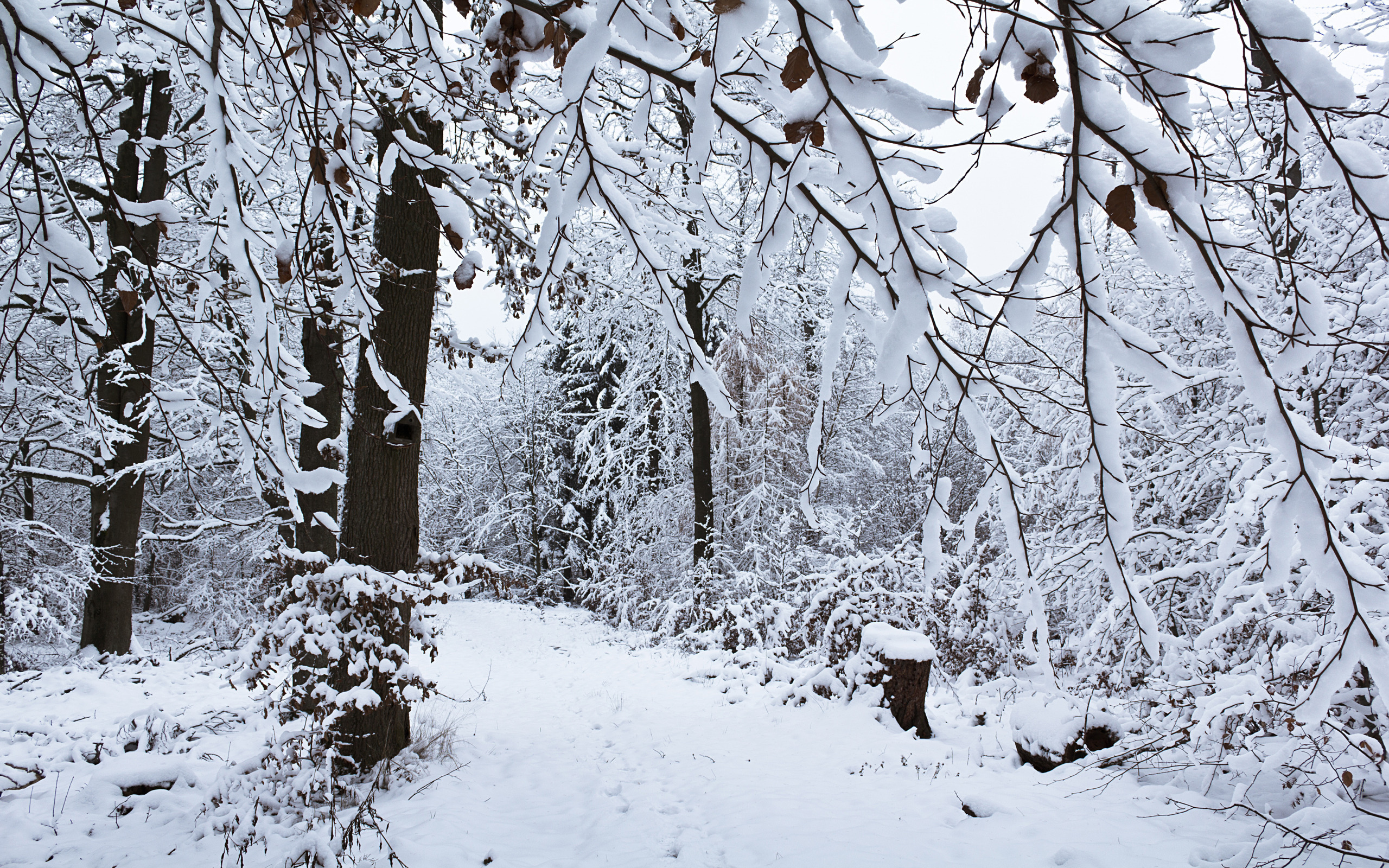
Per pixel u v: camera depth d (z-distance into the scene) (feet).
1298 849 11.51
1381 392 20.01
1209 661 18.37
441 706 25.00
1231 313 4.49
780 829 14.33
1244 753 14.43
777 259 34.83
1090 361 4.84
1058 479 24.76
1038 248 4.61
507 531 79.20
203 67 7.54
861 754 19.06
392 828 14.06
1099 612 24.03
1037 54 4.14
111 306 18.81
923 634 29.17
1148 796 14.78
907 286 4.81
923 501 51.57
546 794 16.75
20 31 6.69
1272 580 4.92
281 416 9.68
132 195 27.91
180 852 13.15
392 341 17.66
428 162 11.45
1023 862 12.48
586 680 31.22
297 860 12.21
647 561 49.11
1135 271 25.44
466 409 77.77
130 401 28.50
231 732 19.93
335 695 15.01
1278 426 4.57
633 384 47.73
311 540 27.89
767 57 5.42
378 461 17.63
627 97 19.40
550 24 4.98
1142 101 4.44
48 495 46.65
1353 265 18.26
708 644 36.70
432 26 8.80
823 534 43.60
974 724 22.12
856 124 4.40
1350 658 4.67
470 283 9.18
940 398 6.28
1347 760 13.57
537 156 5.90
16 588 32.27
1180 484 22.93
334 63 8.83
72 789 15.76
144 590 56.44
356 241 18.54
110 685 23.35
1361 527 15.29
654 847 13.89
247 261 8.11
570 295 18.78
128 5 7.73
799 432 45.44
